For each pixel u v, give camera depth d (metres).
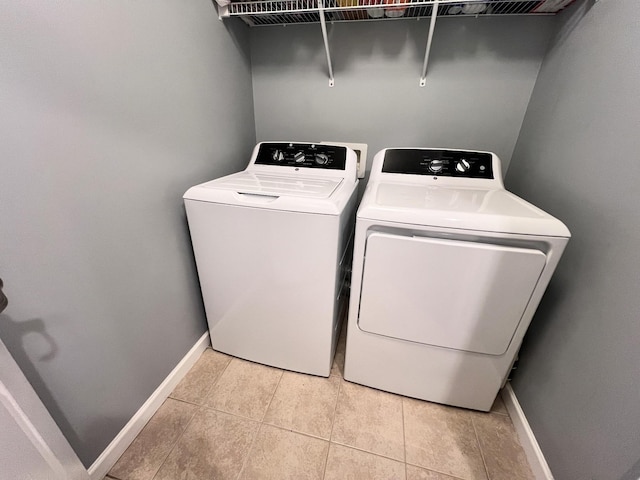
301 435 1.16
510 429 1.19
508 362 1.09
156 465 1.05
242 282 1.23
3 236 0.64
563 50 1.16
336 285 1.18
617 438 0.70
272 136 1.81
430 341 1.12
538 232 0.84
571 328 0.92
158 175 1.06
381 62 1.50
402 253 0.97
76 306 0.82
